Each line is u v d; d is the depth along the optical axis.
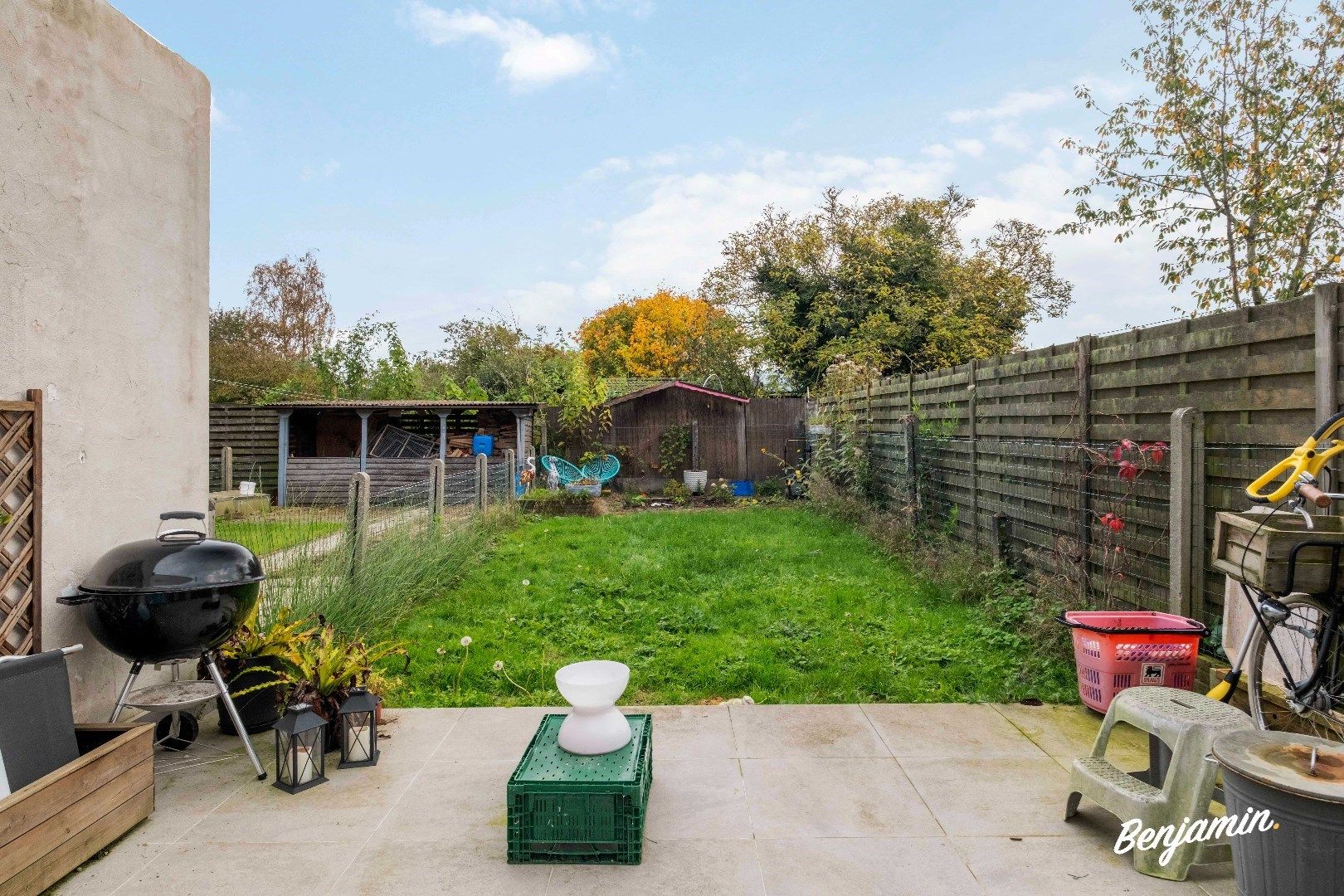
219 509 11.87
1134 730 3.57
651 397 15.79
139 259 3.61
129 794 2.70
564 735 2.77
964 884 2.33
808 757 3.30
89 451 3.28
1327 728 2.87
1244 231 10.10
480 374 23.59
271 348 26.36
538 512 11.87
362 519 5.43
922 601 5.98
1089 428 4.91
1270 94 10.07
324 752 3.13
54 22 3.09
